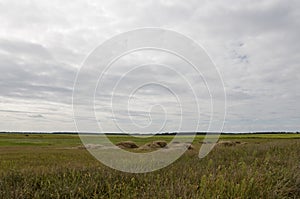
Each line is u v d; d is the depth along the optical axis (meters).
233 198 4.84
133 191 5.42
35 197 4.99
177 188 5.16
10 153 18.44
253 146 13.03
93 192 5.45
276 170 6.77
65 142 46.06
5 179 6.11
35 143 42.56
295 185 5.87
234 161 8.52
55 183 5.71
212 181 5.40
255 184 5.32
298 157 9.04
